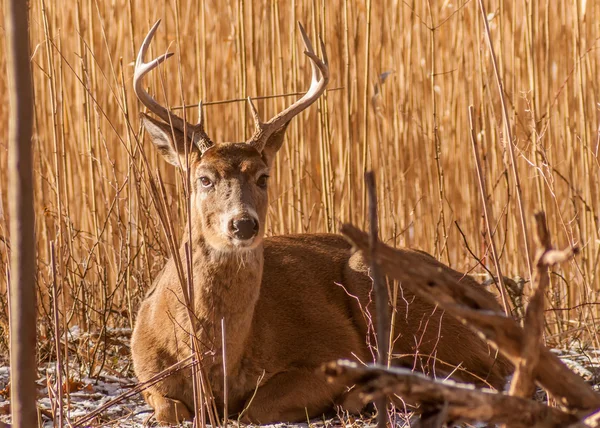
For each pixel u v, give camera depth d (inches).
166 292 350.9
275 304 380.5
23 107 156.2
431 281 148.9
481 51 530.3
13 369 161.5
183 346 340.8
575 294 526.6
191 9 657.6
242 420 350.6
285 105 549.3
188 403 347.9
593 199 538.3
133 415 348.5
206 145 376.2
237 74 611.8
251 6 557.3
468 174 592.1
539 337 154.0
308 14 598.2
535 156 443.2
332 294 406.6
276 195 584.1
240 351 351.6
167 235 293.4
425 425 144.0
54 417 273.0
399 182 594.9
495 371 387.2
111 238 542.6
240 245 337.4
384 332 151.6
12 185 156.9
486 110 554.6
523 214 274.8
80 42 479.2
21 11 156.0
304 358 373.4
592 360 414.3
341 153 568.4
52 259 272.2
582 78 547.8
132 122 609.6
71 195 569.6
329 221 500.7
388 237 553.9
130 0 487.8
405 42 627.2
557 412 151.7
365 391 138.6
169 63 650.2
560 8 618.2
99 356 423.5
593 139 557.6
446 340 389.4
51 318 413.4
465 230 597.6
